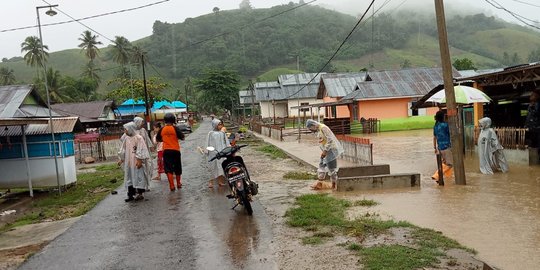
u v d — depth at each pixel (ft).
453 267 15.33
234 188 26.03
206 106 276.82
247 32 408.87
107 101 139.23
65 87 198.59
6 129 40.52
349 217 23.21
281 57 393.70
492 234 19.01
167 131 35.42
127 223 25.55
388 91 108.37
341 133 99.09
